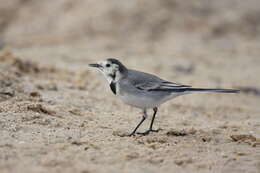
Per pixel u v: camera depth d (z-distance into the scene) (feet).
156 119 42.86
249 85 66.49
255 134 38.60
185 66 75.31
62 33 91.66
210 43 91.56
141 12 94.99
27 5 98.89
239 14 98.99
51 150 28.45
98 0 97.55
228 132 38.60
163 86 34.73
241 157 30.86
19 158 26.45
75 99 45.32
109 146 30.58
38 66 59.88
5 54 56.18
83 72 61.31
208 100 56.65
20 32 92.73
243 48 89.86
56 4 98.22
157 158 28.94
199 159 29.86
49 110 38.22
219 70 75.72
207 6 99.55
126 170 26.27
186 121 43.42
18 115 35.01
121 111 43.98
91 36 90.79
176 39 91.30
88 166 26.22
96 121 38.27
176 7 97.19
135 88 34.65
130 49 84.99
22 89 43.88
